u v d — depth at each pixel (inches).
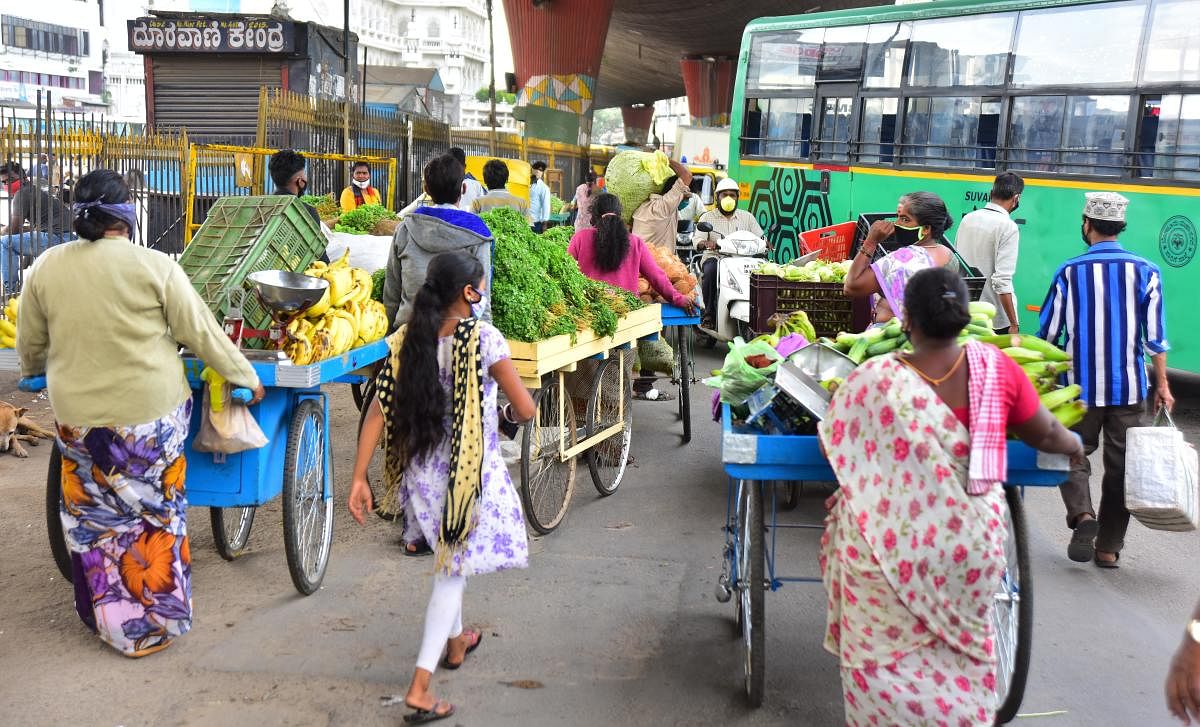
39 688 164.7
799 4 2086.6
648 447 332.2
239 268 206.2
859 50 510.3
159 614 175.9
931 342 129.6
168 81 792.9
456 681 171.8
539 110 1608.0
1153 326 225.6
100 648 180.1
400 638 186.4
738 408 179.3
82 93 2596.0
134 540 173.6
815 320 283.3
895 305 207.2
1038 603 213.5
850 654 130.0
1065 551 247.6
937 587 126.3
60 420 169.8
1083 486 236.1
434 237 226.5
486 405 160.4
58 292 166.7
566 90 1614.2
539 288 244.4
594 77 1626.5
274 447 196.1
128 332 167.6
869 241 216.8
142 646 176.4
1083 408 161.5
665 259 341.7
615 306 272.8
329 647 182.1
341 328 206.2
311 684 168.4
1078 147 408.8
